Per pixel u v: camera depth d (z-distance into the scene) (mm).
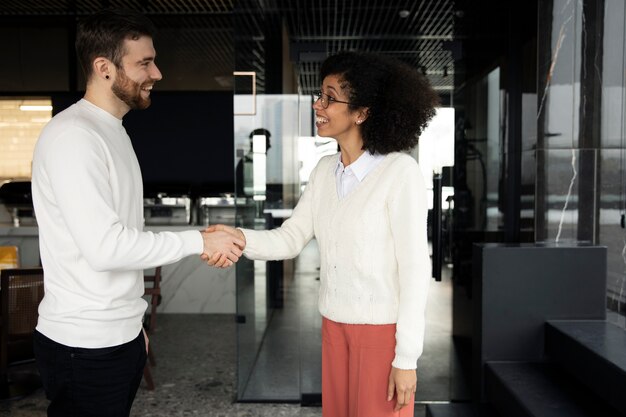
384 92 1681
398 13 3955
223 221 6863
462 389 3443
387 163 1681
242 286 3676
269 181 3793
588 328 2727
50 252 1628
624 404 2174
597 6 3104
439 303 3652
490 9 3553
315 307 3775
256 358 3795
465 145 3646
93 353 1611
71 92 7668
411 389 1592
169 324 5656
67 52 7574
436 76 3783
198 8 7352
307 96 3779
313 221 1830
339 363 1735
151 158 8195
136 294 1733
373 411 1667
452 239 3602
